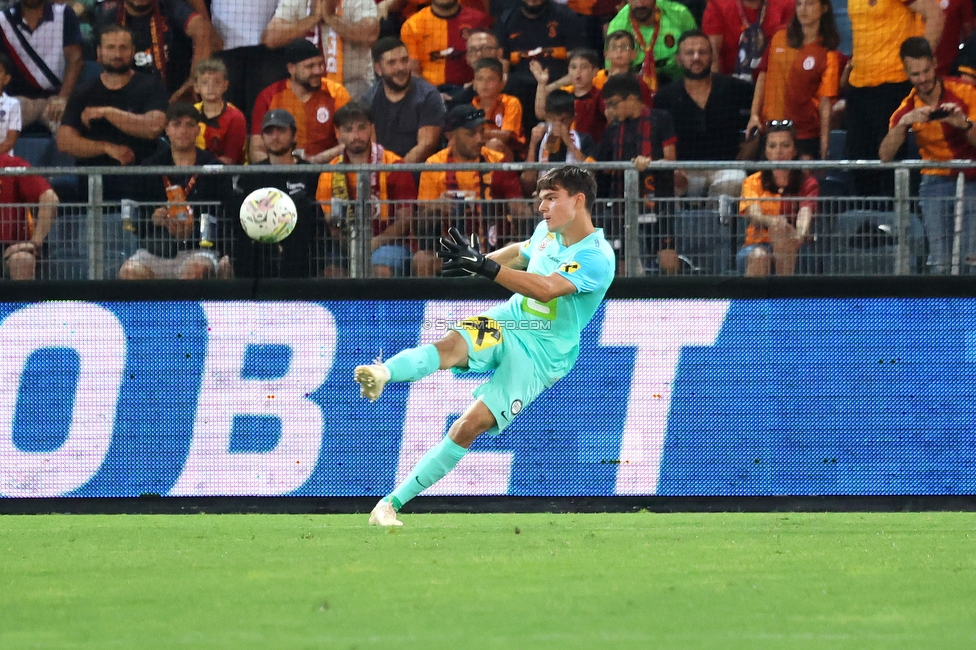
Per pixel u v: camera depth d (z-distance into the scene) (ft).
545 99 122.01
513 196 108.37
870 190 107.76
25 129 121.60
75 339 95.09
